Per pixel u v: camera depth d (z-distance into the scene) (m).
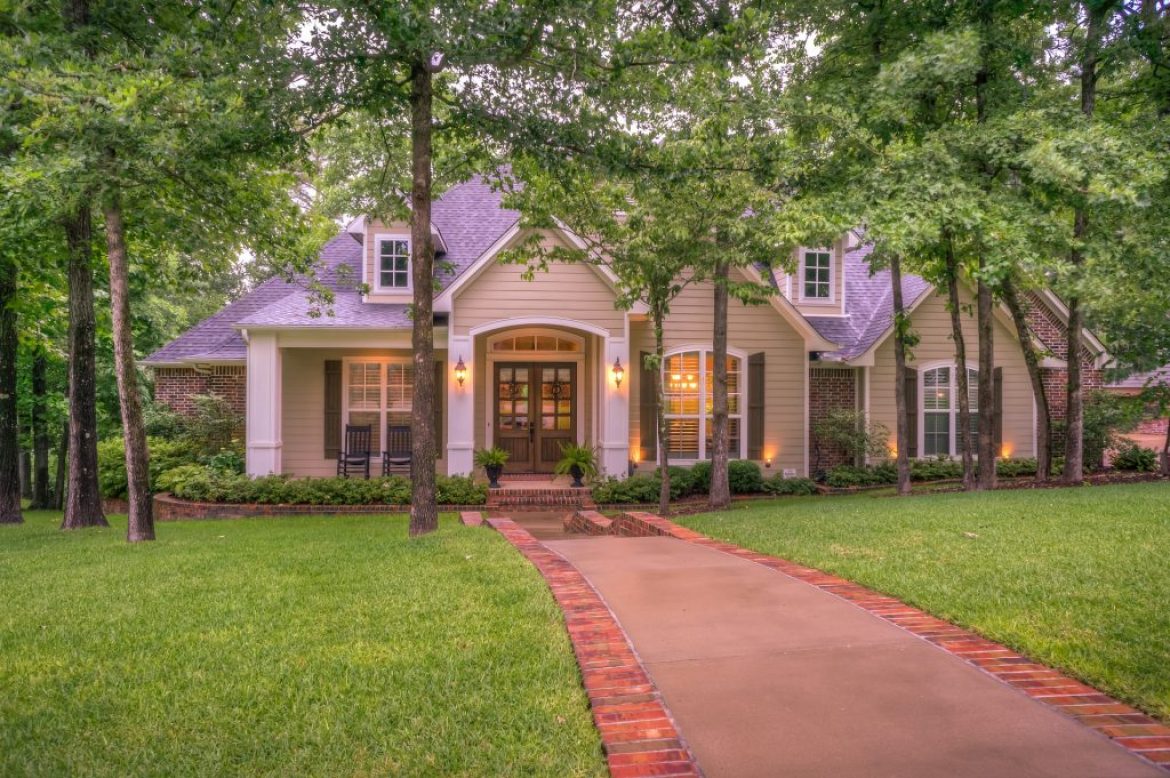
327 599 5.56
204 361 16.67
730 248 10.88
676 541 8.17
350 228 16.12
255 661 4.25
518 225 13.73
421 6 7.80
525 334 16.84
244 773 3.06
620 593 5.64
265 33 8.85
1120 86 13.26
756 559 6.87
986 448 12.89
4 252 10.88
